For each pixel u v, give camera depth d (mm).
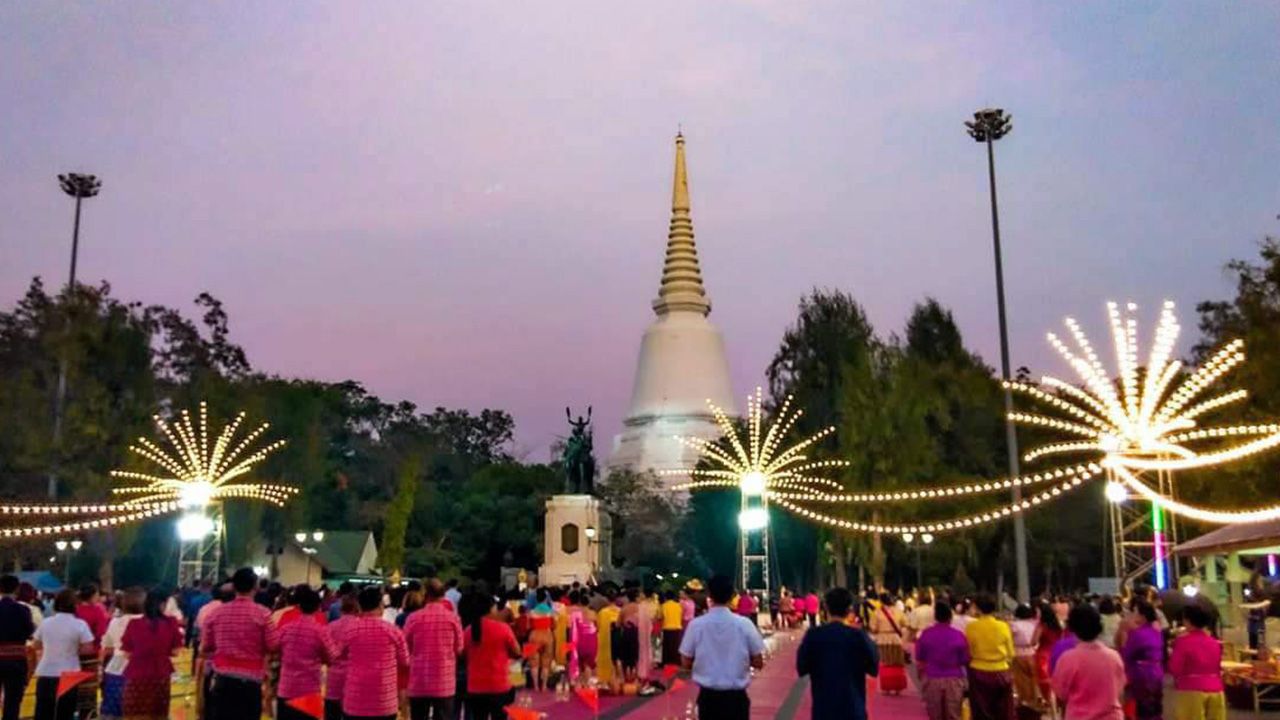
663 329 114188
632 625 27172
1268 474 42188
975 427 62844
